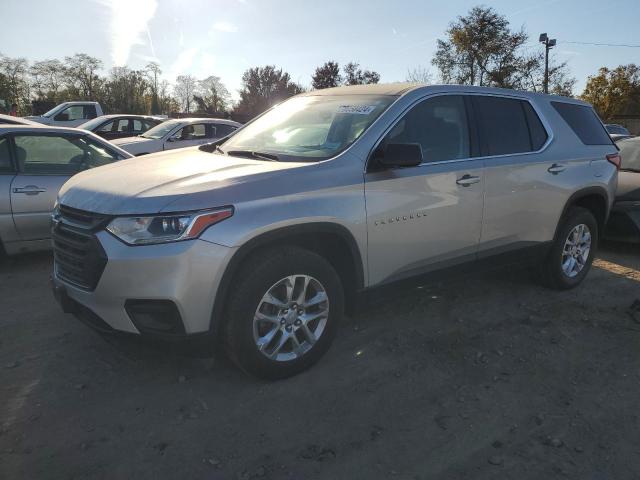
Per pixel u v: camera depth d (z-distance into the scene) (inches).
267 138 157.2
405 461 101.5
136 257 107.0
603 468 100.7
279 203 118.3
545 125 183.6
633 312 174.2
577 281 200.4
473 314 172.6
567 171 184.9
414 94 149.6
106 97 2620.6
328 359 139.8
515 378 132.9
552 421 115.3
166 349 113.5
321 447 104.7
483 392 126.0
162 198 109.8
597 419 116.4
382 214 135.3
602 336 158.4
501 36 1470.2
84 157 229.1
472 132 160.4
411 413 116.9
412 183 141.0
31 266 215.5
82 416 112.4
